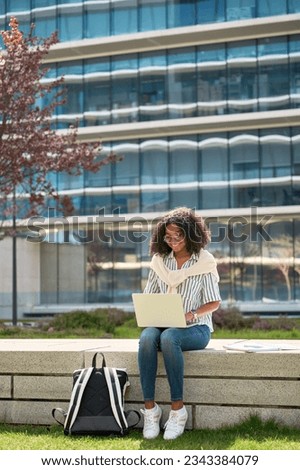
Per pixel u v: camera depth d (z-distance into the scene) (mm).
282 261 34438
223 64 35000
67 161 24547
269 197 34469
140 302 7934
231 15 34938
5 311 38188
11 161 23891
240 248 35062
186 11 35531
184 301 8109
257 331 24672
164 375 8047
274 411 7781
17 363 8469
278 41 34438
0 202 25703
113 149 36406
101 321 25547
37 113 25266
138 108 35844
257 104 34406
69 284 37906
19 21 37188
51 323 25953
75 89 36594
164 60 35750
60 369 8344
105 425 7594
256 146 34781
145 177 35938
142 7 36031
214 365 7941
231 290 35062
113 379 7715
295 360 7746
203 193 35281
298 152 34219
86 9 36531
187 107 35250
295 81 34062
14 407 8453
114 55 36375
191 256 8219
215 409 7934
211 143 35312
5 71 23969
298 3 34219
